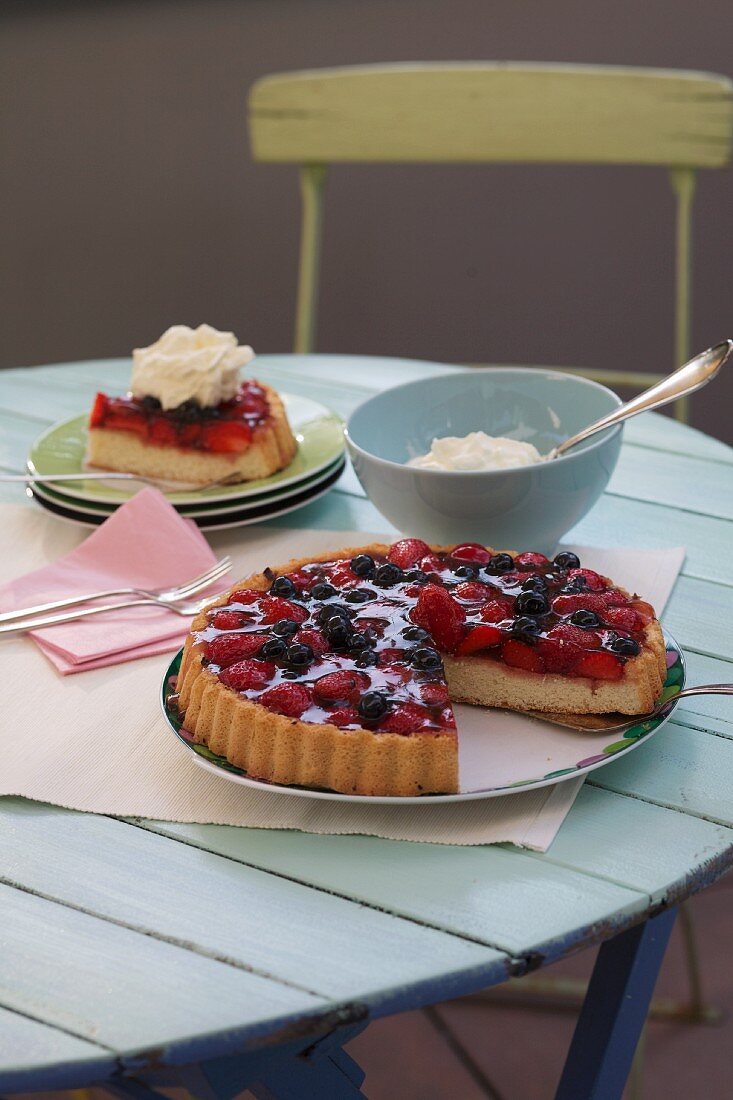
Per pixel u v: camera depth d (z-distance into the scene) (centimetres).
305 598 131
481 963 112
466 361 294
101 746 126
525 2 256
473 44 264
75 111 308
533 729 125
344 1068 133
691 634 135
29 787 123
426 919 114
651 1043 196
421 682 123
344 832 120
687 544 147
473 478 137
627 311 274
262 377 182
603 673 124
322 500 157
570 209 269
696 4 243
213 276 312
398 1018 202
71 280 330
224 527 149
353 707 122
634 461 162
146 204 311
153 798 122
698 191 257
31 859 119
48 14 300
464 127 205
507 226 277
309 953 113
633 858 117
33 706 129
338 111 209
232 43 284
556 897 115
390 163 280
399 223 286
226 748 123
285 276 303
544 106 203
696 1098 189
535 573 133
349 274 296
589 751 123
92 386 182
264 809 121
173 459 154
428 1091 192
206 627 129
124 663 134
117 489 153
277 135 211
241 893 116
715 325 268
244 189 297
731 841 118
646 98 199
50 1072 106
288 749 121
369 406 149
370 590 132
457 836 119
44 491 154
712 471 159
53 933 114
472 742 124
